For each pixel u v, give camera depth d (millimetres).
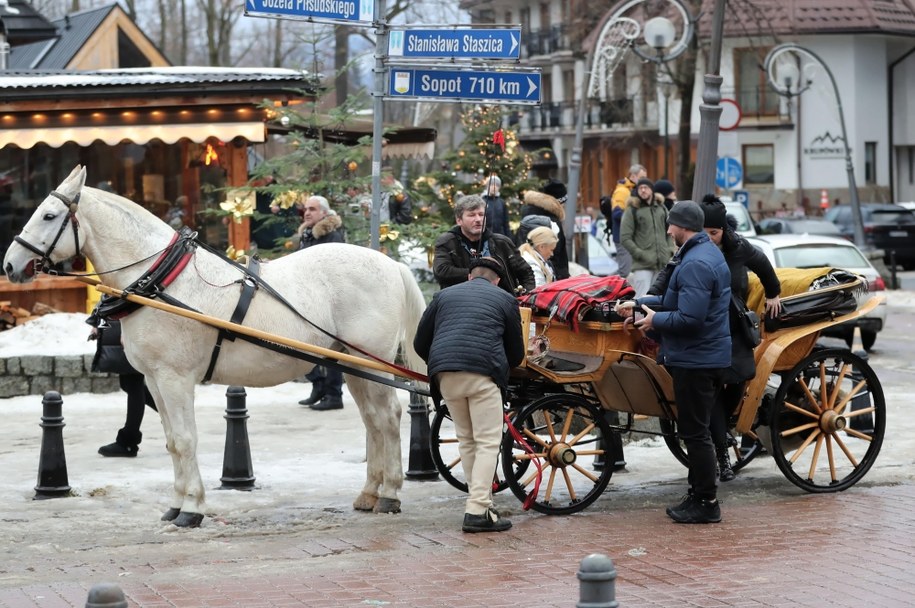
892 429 14484
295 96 18656
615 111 62094
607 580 5293
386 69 12930
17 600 8070
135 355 10469
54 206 10258
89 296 19188
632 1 26656
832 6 59219
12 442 14211
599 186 65000
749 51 54906
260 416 15812
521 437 10531
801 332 11102
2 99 17547
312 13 12500
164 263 10398
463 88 12570
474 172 24266
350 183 18203
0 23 28094
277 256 18719
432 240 18672
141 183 19625
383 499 10883
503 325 10117
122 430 13328
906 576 8430
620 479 12164
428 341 10367
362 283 10898
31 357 17016
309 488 11875
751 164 60594
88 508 11047
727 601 7859
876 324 22344
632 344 10930
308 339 10727
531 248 12828
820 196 59969
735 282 10914
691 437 10227
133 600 8070
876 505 10750
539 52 66125
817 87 59500
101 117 17938
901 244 45781
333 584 8406
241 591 8250
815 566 8703
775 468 12508
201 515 10406
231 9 54656
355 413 16016
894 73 62094
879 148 61031
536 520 10438
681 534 9812
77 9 55875
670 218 10422
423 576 8602
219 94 18188
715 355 10164
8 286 18781
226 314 10469
